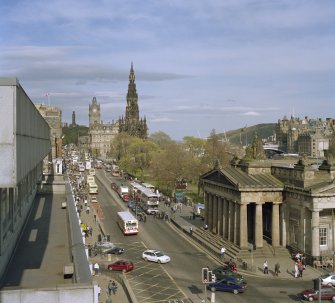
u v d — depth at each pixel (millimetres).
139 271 68750
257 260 73875
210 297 56469
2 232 24422
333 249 70500
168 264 73125
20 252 30125
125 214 103500
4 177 15914
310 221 71250
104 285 61781
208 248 82812
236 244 79188
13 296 16797
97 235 94938
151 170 198250
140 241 90375
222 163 163000
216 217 91000
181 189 173750
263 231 87125
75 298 17219
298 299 55469
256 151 88562
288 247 77875
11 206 29188
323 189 69188
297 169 75312
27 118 22078
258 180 81000
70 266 23984
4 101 15883
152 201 130125
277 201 78500
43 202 57531
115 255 78875
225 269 62844
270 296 56812
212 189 92188
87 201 143000
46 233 36625
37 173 66500
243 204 77125
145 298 55844
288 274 66062
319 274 65875
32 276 24312
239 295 57312
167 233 98438
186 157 177750
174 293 58031
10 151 15930
